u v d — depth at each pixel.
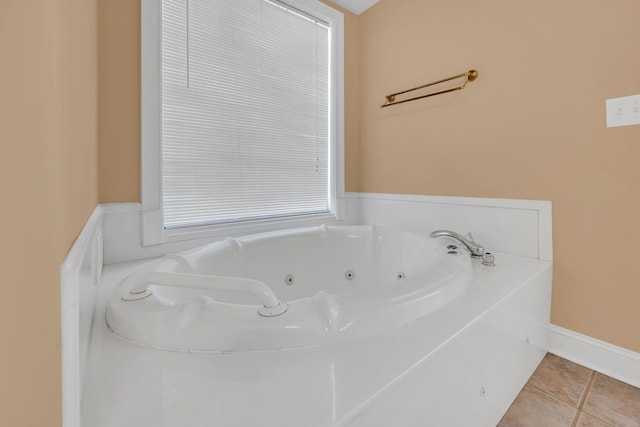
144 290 0.70
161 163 1.34
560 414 0.94
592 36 1.12
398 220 1.95
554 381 1.09
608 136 1.09
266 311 0.61
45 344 0.30
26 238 0.28
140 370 0.50
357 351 0.57
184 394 0.45
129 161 1.26
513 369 0.97
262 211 1.77
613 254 1.10
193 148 1.49
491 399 0.83
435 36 1.69
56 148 0.33
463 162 1.58
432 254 1.28
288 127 1.88
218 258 1.18
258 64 1.72
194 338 0.56
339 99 2.09
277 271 1.43
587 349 1.17
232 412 0.41
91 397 0.43
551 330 1.27
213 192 1.57
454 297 0.83
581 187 1.17
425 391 0.56
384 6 2.00
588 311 1.17
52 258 0.32
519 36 1.33
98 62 1.16
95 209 1.00
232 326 0.57
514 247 1.38
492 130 1.45
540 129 1.27
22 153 0.28
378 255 1.63
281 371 0.50
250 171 1.71
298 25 1.90
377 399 0.45
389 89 1.98
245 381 0.48
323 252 1.60
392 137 1.97
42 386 0.30
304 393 0.45
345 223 2.15
